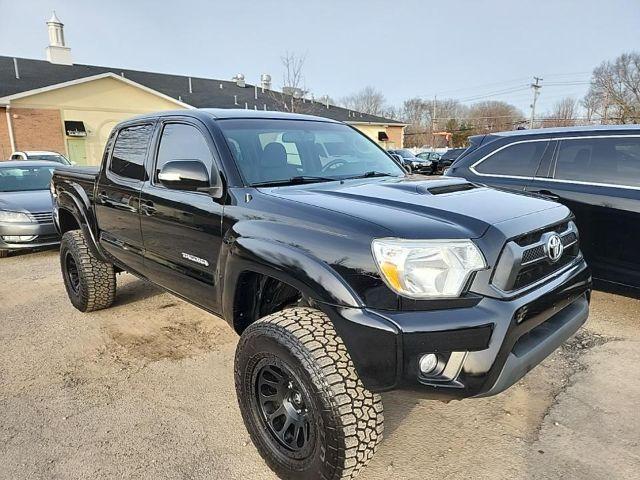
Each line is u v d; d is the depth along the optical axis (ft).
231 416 9.51
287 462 7.40
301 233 7.43
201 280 9.89
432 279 6.39
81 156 77.82
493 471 7.76
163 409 9.77
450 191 8.85
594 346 12.16
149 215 11.26
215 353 12.37
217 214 9.11
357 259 6.68
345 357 6.81
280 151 10.33
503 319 6.43
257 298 8.88
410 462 8.04
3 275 20.97
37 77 81.35
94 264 14.62
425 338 6.22
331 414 6.57
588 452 8.14
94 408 9.84
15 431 9.05
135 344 12.98
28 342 13.24
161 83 102.12
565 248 8.27
